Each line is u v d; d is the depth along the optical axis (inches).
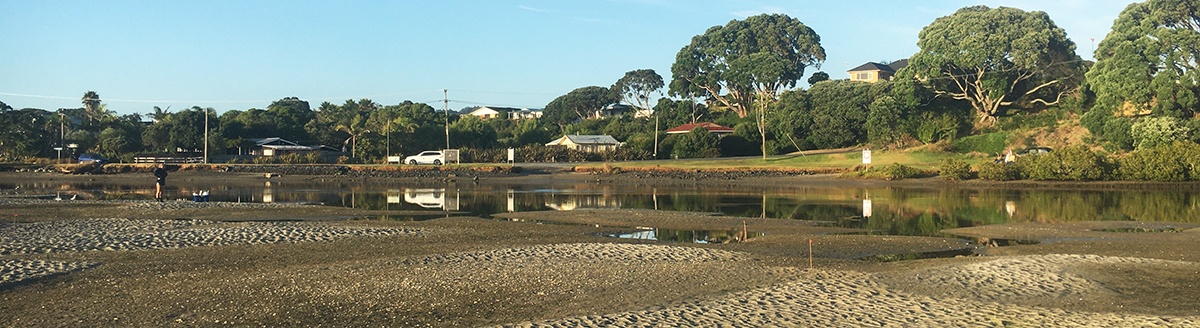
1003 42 2942.9
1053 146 2566.4
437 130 3764.8
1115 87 2351.1
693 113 4547.2
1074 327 378.0
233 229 848.9
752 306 428.8
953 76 3181.6
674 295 464.1
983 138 2657.5
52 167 2576.3
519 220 1014.4
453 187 1870.1
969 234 831.1
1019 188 1713.8
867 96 3329.2
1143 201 1322.6
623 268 563.2
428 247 711.1
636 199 1437.0
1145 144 2143.2
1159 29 2340.1
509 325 384.2
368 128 3735.2
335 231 847.1
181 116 3567.9
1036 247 709.3
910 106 3129.9
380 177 2298.2
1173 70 2272.4
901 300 443.5
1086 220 988.6
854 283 496.1
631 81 5807.1
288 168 2479.1
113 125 4018.2
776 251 696.4
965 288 477.1
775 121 3614.7
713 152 3324.3
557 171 2420.0
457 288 488.1
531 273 541.3
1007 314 407.2
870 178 2044.8
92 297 463.2
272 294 469.7
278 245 726.5
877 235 828.0
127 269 574.9
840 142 3336.6
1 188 1820.9
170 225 904.9
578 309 427.2
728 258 621.9
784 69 4244.6
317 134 3959.2
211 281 512.7
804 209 1193.4
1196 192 1551.4
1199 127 2102.6
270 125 3941.9
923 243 748.0
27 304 443.5
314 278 521.0
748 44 4596.5
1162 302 439.5
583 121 5408.5
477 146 3841.0
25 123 3371.1
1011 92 3216.0
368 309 431.2
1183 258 620.7
